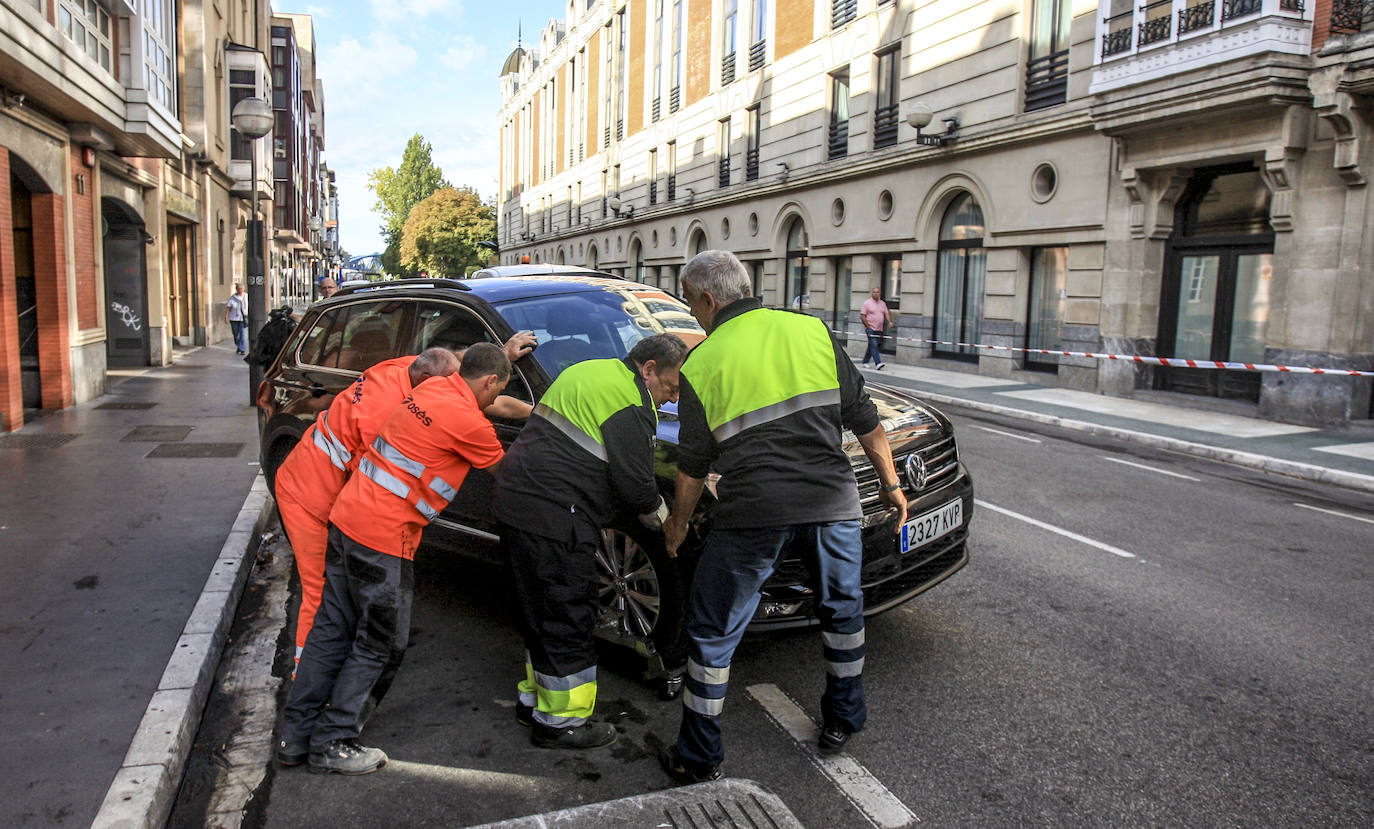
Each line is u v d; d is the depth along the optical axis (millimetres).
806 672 4039
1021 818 2891
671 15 32844
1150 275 13992
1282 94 11234
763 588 3588
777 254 25750
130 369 16281
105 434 9344
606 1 40156
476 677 4008
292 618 4715
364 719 3357
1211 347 13352
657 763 3283
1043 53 15898
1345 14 10828
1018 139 16078
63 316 11055
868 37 20922
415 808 2980
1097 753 3299
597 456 3260
